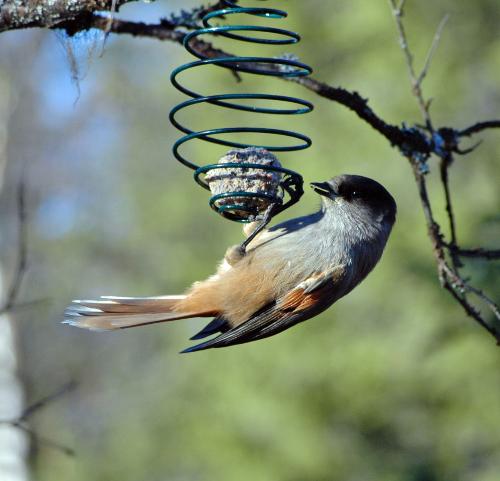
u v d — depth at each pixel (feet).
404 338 53.06
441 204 53.26
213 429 59.57
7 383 63.10
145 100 89.61
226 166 20.62
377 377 54.08
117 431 69.56
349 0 60.70
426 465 51.93
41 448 68.33
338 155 58.29
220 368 60.08
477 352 48.39
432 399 52.08
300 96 59.98
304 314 22.45
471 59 59.36
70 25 21.77
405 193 55.88
